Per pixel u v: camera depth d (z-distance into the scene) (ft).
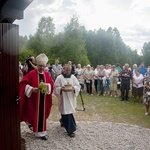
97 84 40.19
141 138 17.06
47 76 16.46
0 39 9.98
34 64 22.72
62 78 17.11
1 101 10.31
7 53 10.59
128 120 23.89
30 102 15.70
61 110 16.83
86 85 40.50
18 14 10.56
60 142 15.75
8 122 10.92
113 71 38.29
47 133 17.51
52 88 16.52
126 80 34.47
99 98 36.86
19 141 12.13
